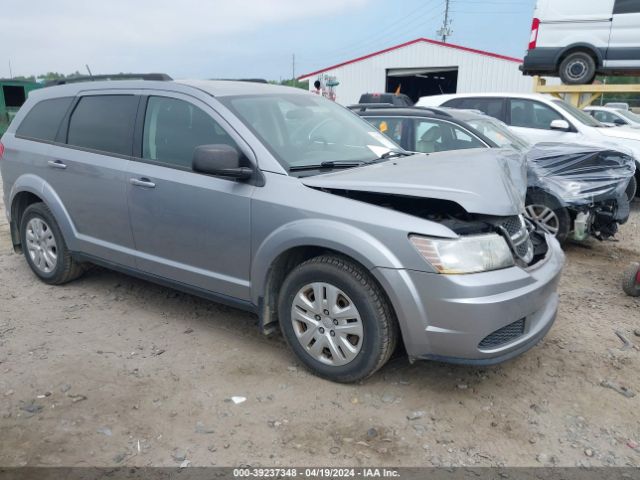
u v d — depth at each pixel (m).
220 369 3.58
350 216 3.14
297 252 3.50
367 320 3.16
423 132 6.84
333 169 3.66
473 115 7.30
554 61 11.85
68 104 4.73
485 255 3.03
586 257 6.32
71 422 3.01
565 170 6.12
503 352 3.07
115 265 4.45
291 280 3.43
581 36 11.48
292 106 4.18
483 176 3.21
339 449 2.83
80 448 2.81
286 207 3.34
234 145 3.64
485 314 2.93
